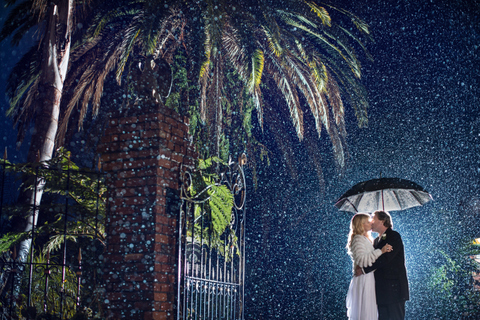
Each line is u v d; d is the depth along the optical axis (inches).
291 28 622.2
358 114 697.6
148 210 173.6
